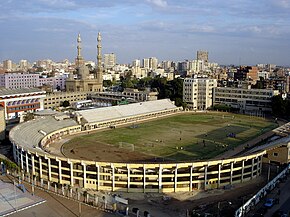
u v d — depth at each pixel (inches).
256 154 4822.8
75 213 3722.9
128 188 4448.8
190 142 7288.4
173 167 4407.0
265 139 7632.9
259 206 3919.8
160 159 5930.1
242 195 4306.1
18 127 6727.4
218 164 4530.0
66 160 4584.2
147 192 4441.4
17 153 5452.8
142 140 7426.2
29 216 3614.7
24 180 4758.9
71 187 4544.8
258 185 4665.4
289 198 4158.5
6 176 4913.9
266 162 5585.6
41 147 6250.0
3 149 6501.0
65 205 3934.5
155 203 4084.6
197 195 4335.6
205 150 6628.9
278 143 5492.1
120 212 3750.0
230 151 6574.8
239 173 4761.3
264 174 5103.3
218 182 4586.6
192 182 4500.5
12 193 4237.2
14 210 3740.2
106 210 3821.4
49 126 7711.6
